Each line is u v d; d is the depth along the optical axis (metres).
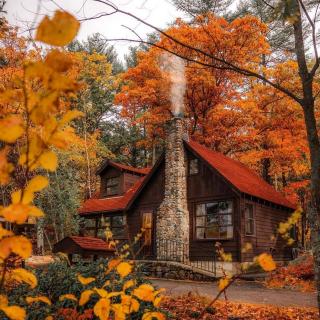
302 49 5.96
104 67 40.03
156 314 2.17
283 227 1.78
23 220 1.02
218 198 20.30
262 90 26.70
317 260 5.80
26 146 1.03
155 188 22.95
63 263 7.58
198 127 32.16
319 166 5.82
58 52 0.96
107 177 27.58
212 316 8.23
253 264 1.77
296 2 3.63
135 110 31.69
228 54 27.86
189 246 20.84
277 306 10.06
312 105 5.84
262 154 26.77
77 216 25.53
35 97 1.00
